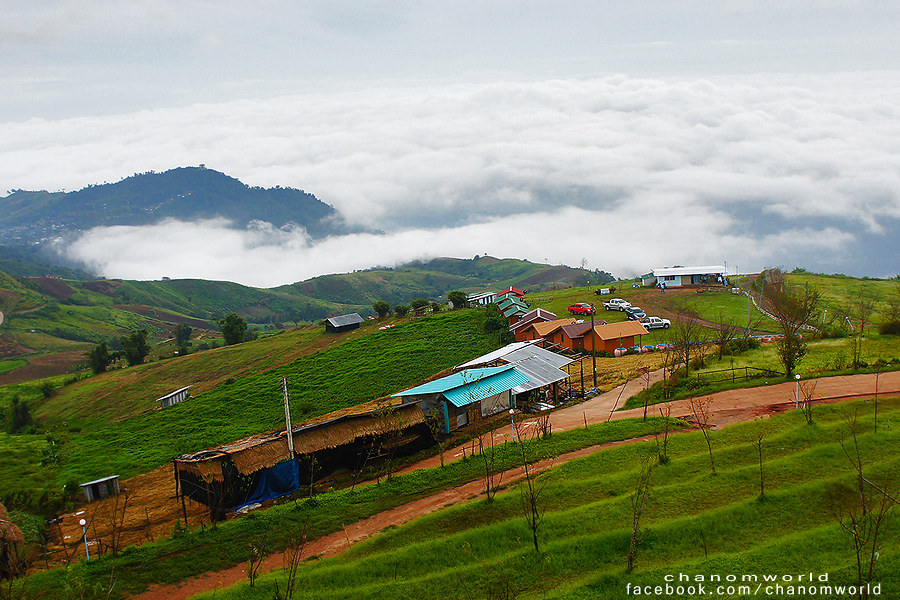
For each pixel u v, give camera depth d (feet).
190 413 275.39
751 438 109.19
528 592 68.59
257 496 122.83
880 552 66.64
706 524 77.41
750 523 77.36
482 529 83.51
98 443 249.34
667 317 321.52
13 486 183.01
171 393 316.60
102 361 425.69
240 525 98.99
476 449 134.62
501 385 165.07
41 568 100.53
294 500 117.29
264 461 124.16
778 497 81.92
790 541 71.72
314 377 299.58
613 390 177.68
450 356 296.71
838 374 152.66
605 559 73.46
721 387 154.30
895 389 135.23
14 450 234.99
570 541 77.30
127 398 340.18
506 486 102.83
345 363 315.58
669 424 128.47
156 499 149.89
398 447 143.02
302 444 131.44
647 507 84.58
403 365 291.58
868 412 117.80
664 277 412.57
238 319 476.54
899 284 377.71
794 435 104.83
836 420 114.21
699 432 117.80
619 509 84.53
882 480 83.61
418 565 77.87
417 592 70.95
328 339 392.47
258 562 85.20
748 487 87.51
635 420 134.21
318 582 75.56
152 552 90.99
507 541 80.33
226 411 270.26
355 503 104.83
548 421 147.84
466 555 78.54
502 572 72.79
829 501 80.02
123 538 116.06
